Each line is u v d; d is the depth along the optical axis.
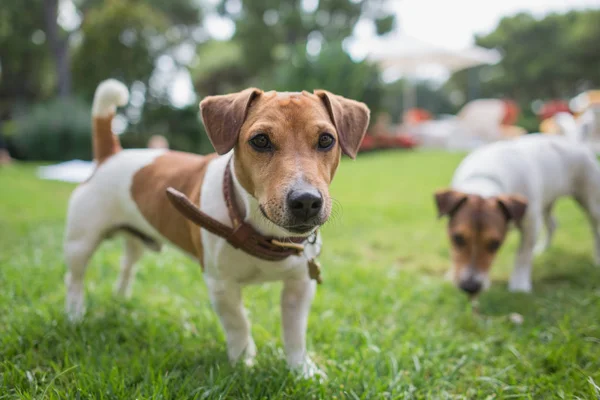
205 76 6.54
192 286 0.89
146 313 0.77
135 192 0.68
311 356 0.65
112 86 0.73
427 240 1.28
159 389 0.51
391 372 0.59
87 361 0.58
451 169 2.57
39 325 0.68
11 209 1.64
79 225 0.71
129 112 5.13
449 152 3.54
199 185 0.60
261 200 0.47
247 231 0.52
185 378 0.56
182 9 7.43
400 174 2.49
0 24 5.59
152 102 5.32
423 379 0.59
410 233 1.35
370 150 4.02
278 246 0.53
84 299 0.78
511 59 10.19
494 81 10.66
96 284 0.89
